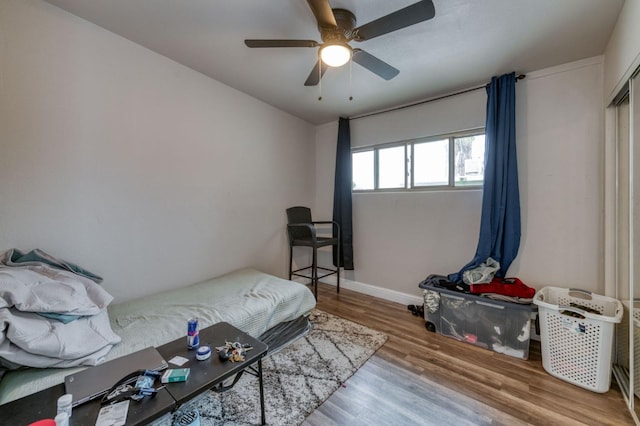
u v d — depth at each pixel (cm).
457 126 264
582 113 206
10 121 148
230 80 252
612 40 173
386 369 183
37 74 156
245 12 161
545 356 181
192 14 164
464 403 152
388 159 319
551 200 219
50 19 159
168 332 152
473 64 215
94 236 181
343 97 283
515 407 149
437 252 279
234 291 216
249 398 155
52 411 90
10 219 149
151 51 206
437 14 157
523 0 146
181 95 226
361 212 338
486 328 210
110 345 134
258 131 296
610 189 191
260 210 303
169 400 94
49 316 122
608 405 150
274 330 204
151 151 209
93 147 179
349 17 153
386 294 315
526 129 228
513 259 229
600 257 202
